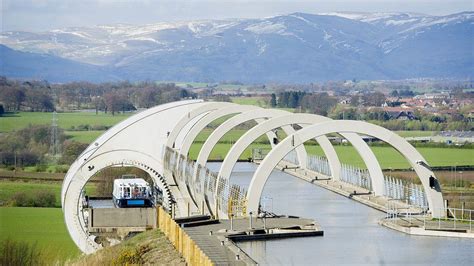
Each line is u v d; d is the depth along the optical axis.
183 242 93.00
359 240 99.12
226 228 104.44
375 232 104.38
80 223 133.88
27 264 118.38
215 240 97.00
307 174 170.62
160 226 120.62
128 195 141.50
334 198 137.12
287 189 150.12
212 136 143.88
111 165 146.62
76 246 134.12
